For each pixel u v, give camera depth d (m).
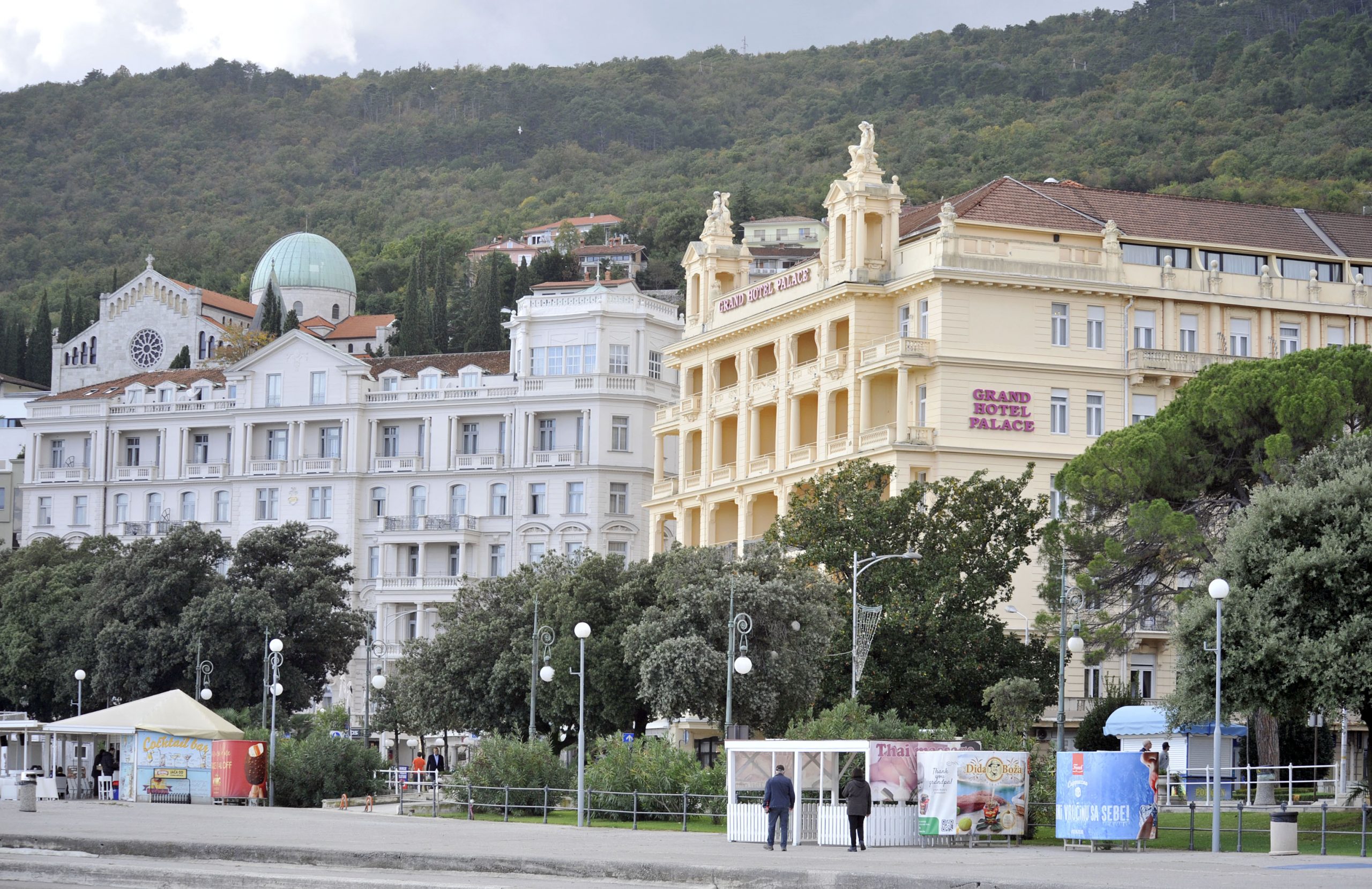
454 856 50.34
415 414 175.12
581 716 72.50
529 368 171.25
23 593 140.75
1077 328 115.19
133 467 185.75
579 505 167.12
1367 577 61.62
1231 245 120.81
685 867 46.75
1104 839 56.12
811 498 97.81
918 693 90.69
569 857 49.75
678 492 139.38
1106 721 95.00
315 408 177.88
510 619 103.19
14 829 61.53
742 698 85.81
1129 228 119.88
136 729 89.56
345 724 124.69
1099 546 87.44
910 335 115.94
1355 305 122.12
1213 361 116.31
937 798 58.72
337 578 133.88
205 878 47.00
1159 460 86.62
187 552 131.62
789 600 87.62
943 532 93.88
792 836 59.62
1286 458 81.94
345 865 51.59
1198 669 64.00
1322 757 98.62
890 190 119.19
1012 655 92.19
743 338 132.25
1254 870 46.53
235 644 126.06
